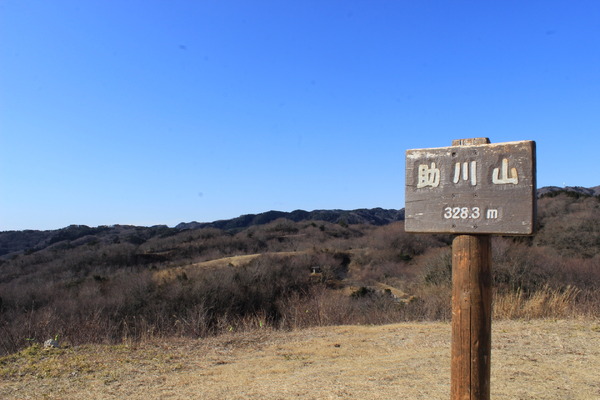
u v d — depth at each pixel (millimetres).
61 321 11883
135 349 7871
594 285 17109
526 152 3041
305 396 5270
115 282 28891
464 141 3307
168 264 44719
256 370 6570
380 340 8484
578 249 30688
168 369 6652
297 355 7527
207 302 20109
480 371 3135
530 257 20703
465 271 3201
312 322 11148
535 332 8375
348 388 5512
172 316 16656
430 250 42094
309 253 41188
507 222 3074
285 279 26641
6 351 8906
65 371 6465
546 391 5246
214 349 7992
